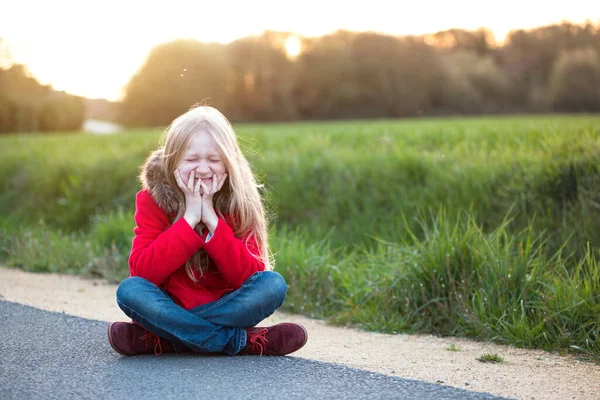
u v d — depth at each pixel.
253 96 48.75
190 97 48.38
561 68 39.47
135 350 2.93
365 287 4.71
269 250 3.57
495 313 4.05
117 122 50.03
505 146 7.20
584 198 5.54
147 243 2.89
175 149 2.90
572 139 6.39
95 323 3.66
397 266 4.70
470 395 2.43
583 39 43.81
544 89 43.38
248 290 2.91
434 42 52.47
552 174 5.86
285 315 4.77
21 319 3.73
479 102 46.28
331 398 2.36
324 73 48.69
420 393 2.44
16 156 11.94
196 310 2.90
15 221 8.99
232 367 2.75
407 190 6.82
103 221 7.71
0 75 28.34
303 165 7.84
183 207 2.95
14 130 28.66
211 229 2.87
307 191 7.48
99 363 2.81
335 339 3.92
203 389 2.43
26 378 2.56
